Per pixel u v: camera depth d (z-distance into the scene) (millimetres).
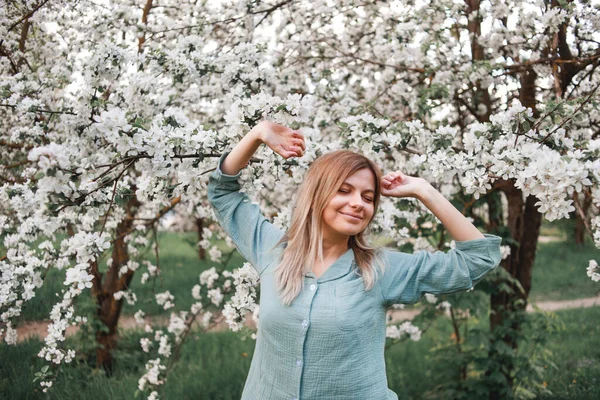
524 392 4094
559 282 9477
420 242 3414
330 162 1710
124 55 2631
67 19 3918
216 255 4578
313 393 1571
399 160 3434
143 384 3562
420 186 1740
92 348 4730
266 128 1787
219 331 5836
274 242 1820
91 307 4699
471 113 4062
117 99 2941
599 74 3736
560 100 2213
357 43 4094
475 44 3900
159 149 1939
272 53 3941
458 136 4160
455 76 3443
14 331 2980
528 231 4277
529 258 4297
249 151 1846
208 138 2016
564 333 6113
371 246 1759
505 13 3574
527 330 4602
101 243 2344
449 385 4258
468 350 4348
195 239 7984
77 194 2002
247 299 2545
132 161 2072
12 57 4062
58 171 1677
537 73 3684
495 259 1649
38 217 2602
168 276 8680
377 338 1636
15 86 2932
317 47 4082
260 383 1675
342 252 1735
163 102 2963
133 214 4684
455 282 1636
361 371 1570
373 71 4129
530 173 1715
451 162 2053
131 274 4934
